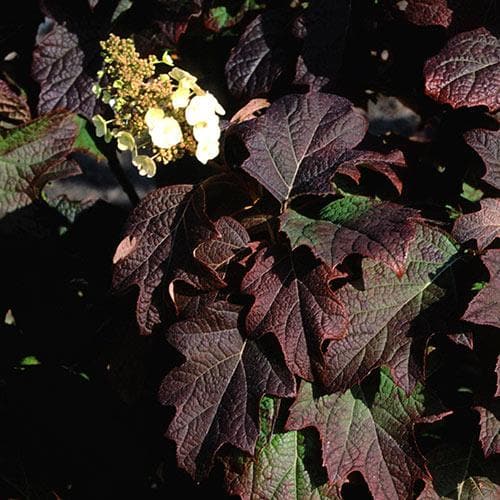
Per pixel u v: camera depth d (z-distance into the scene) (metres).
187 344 1.39
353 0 1.59
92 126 1.70
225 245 1.40
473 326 1.39
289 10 1.62
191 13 1.60
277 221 1.41
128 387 1.54
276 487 1.42
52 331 1.67
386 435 1.40
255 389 1.37
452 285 1.39
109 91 1.42
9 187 1.59
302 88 1.62
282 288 1.36
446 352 1.42
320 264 1.36
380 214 1.36
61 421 1.64
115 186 2.98
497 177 1.42
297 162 1.42
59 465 1.64
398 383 1.37
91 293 1.66
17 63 1.76
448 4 1.49
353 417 1.40
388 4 1.57
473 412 1.47
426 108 1.68
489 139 1.44
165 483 1.62
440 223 1.44
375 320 1.38
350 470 1.40
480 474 1.46
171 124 1.36
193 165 1.69
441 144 1.63
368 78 1.68
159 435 1.62
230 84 1.61
